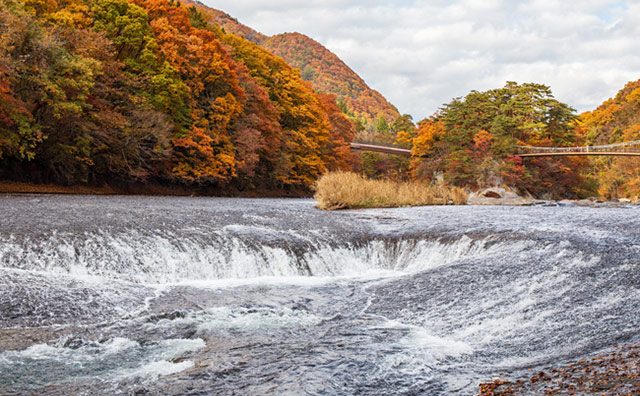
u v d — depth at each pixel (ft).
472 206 91.66
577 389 13.56
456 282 30.22
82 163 109.19
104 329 22.53
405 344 20.20
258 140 163.84
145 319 24.22
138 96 118.62
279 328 23.30
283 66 218.79
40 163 102.94
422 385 15.38
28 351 19.49
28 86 90.43
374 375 16.37
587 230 44.80
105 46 107.24
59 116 90.63
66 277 30.12
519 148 238.48
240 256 39.73
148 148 122.52
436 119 261.65
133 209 59.11
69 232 38.78
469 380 15.58
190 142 133.49
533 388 14.15
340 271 42.42
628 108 347.97
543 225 49.57
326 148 234.99
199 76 143.64
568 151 239.91
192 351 19.65
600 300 24.56
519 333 21.22
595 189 273.54
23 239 35.47
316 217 62.08
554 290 26.81
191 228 45.24
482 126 252.42
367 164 336.08
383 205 85.56
